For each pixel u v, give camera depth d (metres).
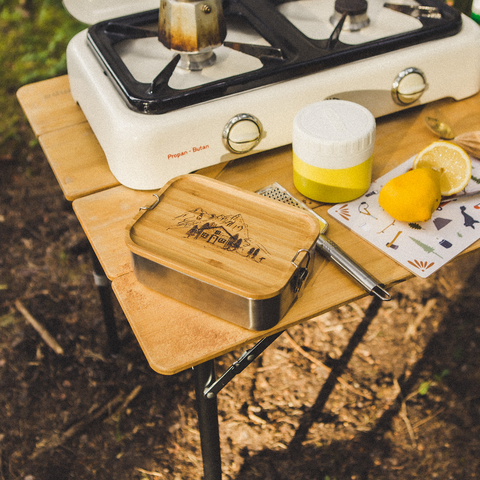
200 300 0.77
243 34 1.16
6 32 3.28
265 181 1.02
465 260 1.99
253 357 0.84
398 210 0.87
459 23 1.10
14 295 2.04
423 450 1.56
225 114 0.95
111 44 1.07
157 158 0.95
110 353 1.83
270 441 1.60
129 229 0.80
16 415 1.70
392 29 1.12
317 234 0.78
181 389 1.74
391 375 1.73
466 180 0.93
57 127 1.16
